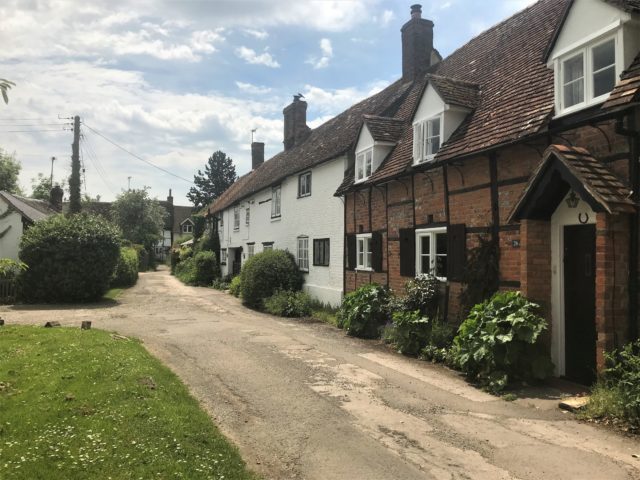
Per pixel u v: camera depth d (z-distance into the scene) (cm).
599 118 674
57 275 1834
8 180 4681
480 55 1377
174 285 3031
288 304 1631
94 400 567
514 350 720
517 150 870
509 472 443
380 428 557
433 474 441
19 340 973
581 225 744
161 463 415
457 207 1034
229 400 654
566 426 559
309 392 695
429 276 1109
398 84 1891
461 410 621
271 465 461
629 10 655
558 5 1176
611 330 629
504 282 896
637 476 432
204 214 4534
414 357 939
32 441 453
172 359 896
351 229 1571
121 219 5378
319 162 1791
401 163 1270
